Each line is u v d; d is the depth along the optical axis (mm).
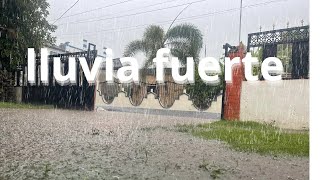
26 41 18594
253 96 10852
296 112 9672
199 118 12781
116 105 18781
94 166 3855
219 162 4289
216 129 8602
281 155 4871
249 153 5027
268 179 3449
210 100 16188
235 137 6918
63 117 11195
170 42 19203
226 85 11664
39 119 10039
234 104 11383
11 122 8820
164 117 13023
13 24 18312
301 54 9992
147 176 3443
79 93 16141
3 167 3668
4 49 17828
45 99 17609
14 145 5219
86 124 9062
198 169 3836
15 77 19156
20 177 3262
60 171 3561
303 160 4504
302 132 8508
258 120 10625
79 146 5320
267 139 6691
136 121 10648
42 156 4383
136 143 5840
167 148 5359
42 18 19375
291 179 3477
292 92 9852
